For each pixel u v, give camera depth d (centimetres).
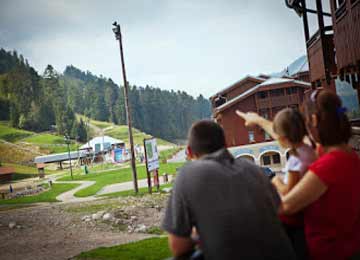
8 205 3002
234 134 3991
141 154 9738
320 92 237
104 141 11712
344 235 215
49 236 1309
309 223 228
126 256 859
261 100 3991
